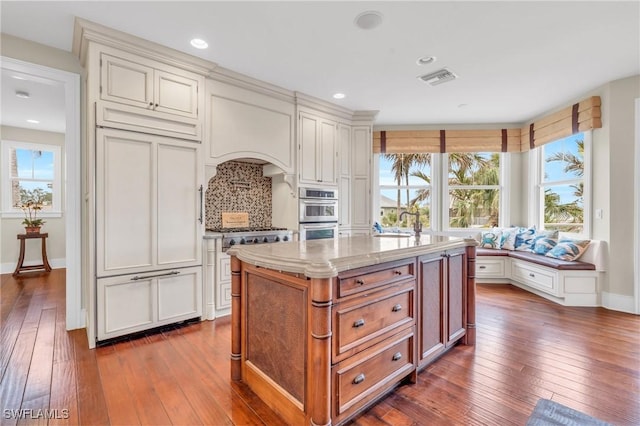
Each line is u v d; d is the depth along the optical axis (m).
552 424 1.57
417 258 2.00
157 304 2.71
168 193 2.78
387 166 5.30
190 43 2.65
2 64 2.48
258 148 3.46
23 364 2.14
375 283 1.69
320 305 1.39
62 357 2.25
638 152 3.24
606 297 3.44
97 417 1.61
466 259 2.53
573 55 2.83
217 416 1.63
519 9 2.17
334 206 4.24
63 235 5.63
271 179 4.22
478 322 3.01
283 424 1.57
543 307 3.47
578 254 3.63
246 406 1.72
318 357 1.39
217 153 3.13
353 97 3.92
